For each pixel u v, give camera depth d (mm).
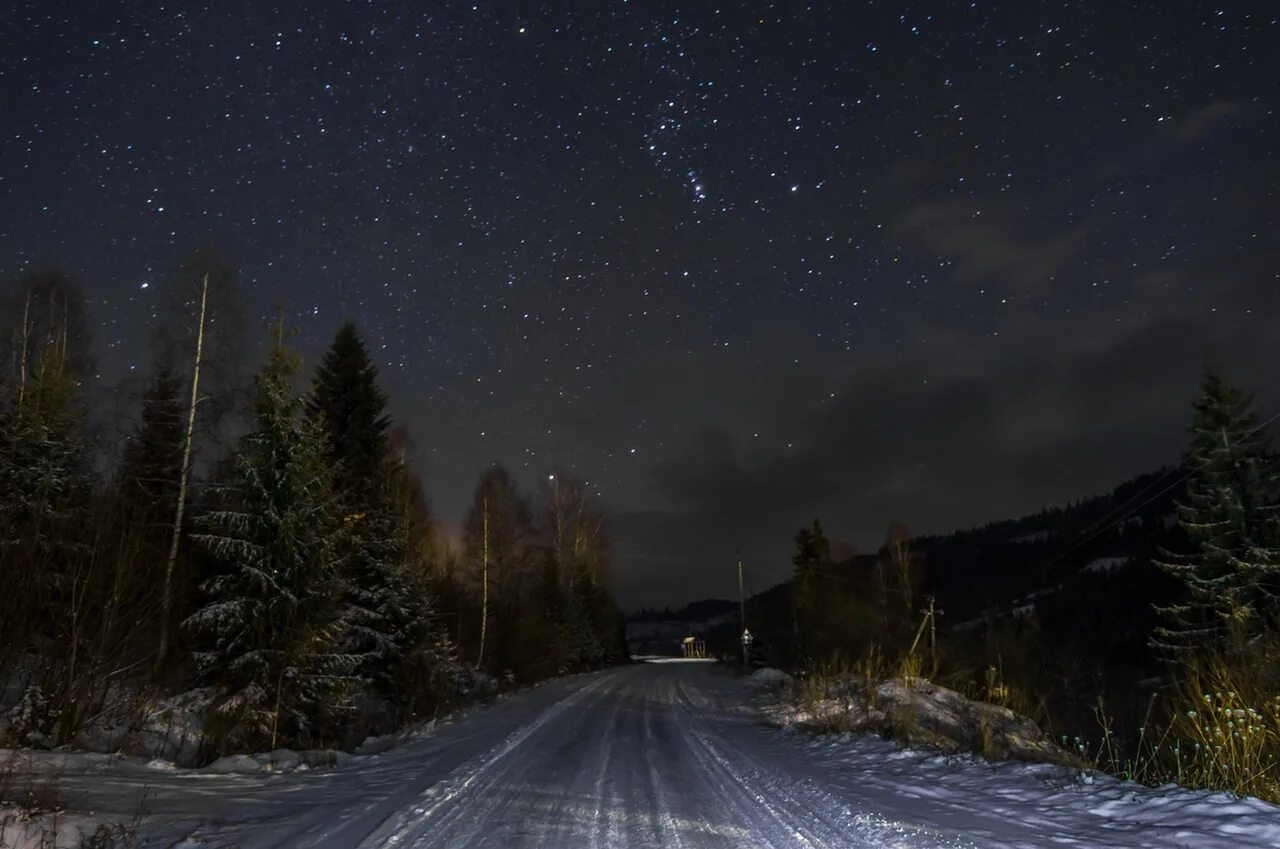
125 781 10070
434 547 33875
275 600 14180
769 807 9305
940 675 27656
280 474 14797
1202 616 29531
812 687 23625
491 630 37250
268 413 15062
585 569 57344
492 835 7914
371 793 10133
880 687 22078
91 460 15664
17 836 7082
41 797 8227
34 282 21266
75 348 21750
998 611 36500
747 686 35438
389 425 23656
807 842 7613
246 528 14531
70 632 12516
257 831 7906
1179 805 7863
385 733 18250
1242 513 29609
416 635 20891
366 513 20875
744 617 57156
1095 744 16953
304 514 14961
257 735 13680
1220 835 6867
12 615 11820
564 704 24469
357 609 19609
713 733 17750
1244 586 28203
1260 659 9242
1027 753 15625
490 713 21922
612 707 23672
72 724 12188
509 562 41125
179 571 16594
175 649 15711
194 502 19203
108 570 13234
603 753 14109
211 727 13203
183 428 19844
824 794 10047
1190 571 30578
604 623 64312
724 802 9648
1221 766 8523
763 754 14188
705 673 50188
